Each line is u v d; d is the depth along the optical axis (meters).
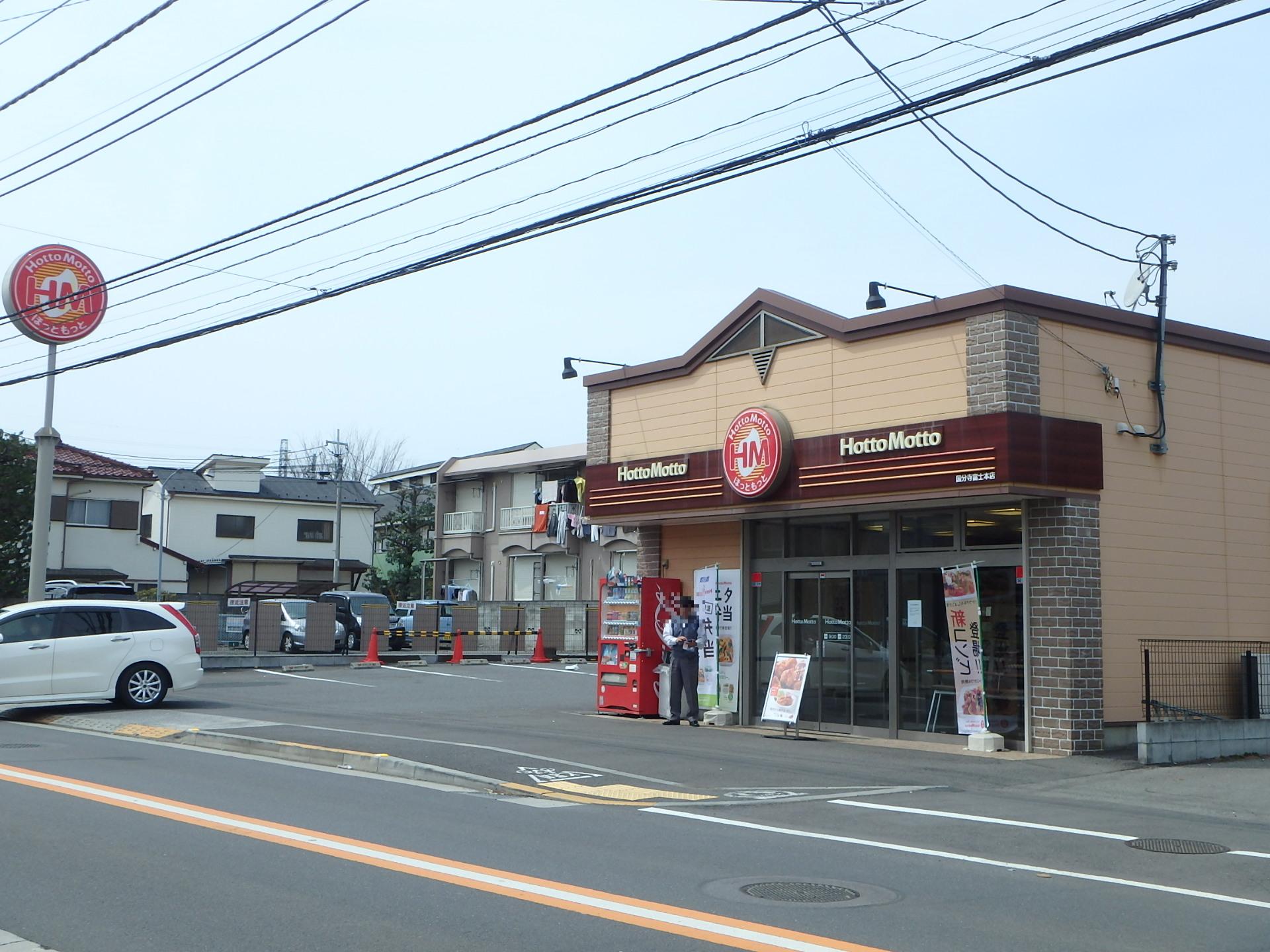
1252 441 18.16
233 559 56.72
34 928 6.70
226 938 6.54
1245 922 7.33
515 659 38.19
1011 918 7.31
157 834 9.39
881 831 10.43
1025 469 14.95
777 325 18.56
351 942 6.48
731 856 9.11
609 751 15.22
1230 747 15.52
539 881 8.01
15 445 41.28
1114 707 15.86
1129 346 16.81
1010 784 13.38
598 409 21.64
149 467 60.25
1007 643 16.11
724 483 18.59
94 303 28.14
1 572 40.84
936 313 16.16
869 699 17.59
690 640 19.28
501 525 53.44
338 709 21.12
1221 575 17.42
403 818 10.41
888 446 16.19
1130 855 9.48
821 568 18.41
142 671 19.97
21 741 15.90
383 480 63.78
